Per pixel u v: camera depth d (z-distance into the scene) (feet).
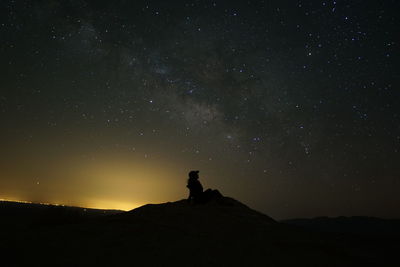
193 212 25.76
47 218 30.96
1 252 15.89
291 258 16.38
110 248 16.72
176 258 15.31
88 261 14.62
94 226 21.68
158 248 16.81
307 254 17.37
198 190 29.71
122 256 15.42
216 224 22.53
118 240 18.24
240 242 18.51
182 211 26.11
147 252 16.11
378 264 18.11
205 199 29.63
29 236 19.10
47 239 18.37
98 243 17.62
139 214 25.41
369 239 34.40
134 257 15.29
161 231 20.22
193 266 14.33
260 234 20.53
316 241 20.40
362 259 18.62
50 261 14.58
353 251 20.94
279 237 20.16
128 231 20.18
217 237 19.36
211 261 15.12
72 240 18.19
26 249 16.42
